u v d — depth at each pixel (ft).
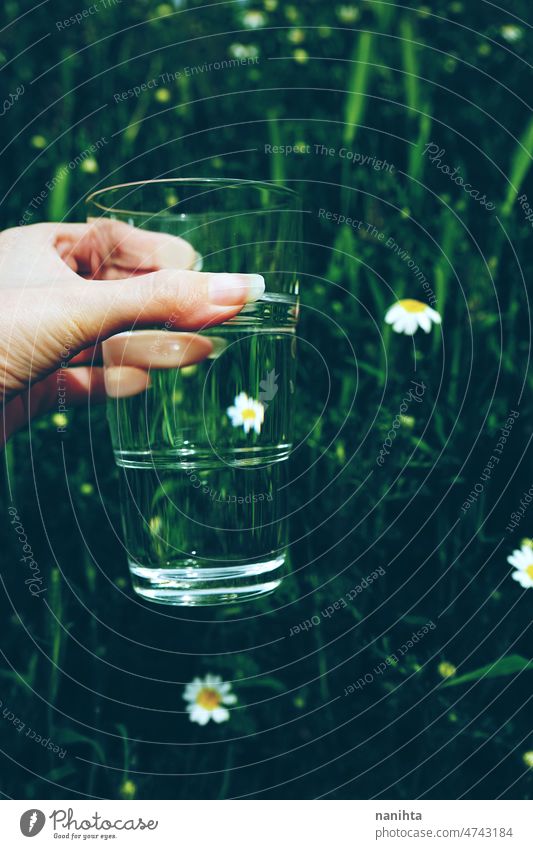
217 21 2.13
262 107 2.04
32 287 1.47
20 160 1.99
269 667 1.68
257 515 1.46
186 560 1.45
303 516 1.71
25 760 1.63
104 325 1.45
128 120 2.02
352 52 2.05
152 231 1.52
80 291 1.45
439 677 1.62
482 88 2.04
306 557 1.70
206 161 2.00
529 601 1.66
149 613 1.70
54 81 2.06
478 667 1.63
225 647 1.69
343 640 1.67
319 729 1.64
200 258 1.45
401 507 1.71
